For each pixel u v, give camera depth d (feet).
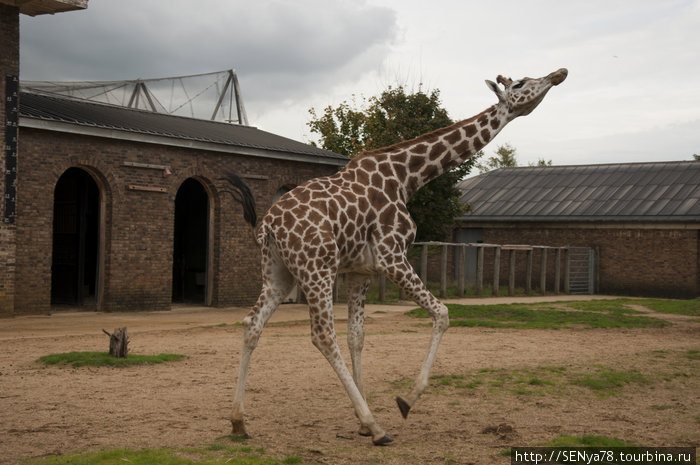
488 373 29.30
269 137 76.84
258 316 18.66
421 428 20.03
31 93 63.98
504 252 104.27
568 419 21.45
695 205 90.58
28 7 52.70
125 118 62.95
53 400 22.84
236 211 65.26
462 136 21.72
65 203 66.23
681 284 89.51
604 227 95.61
